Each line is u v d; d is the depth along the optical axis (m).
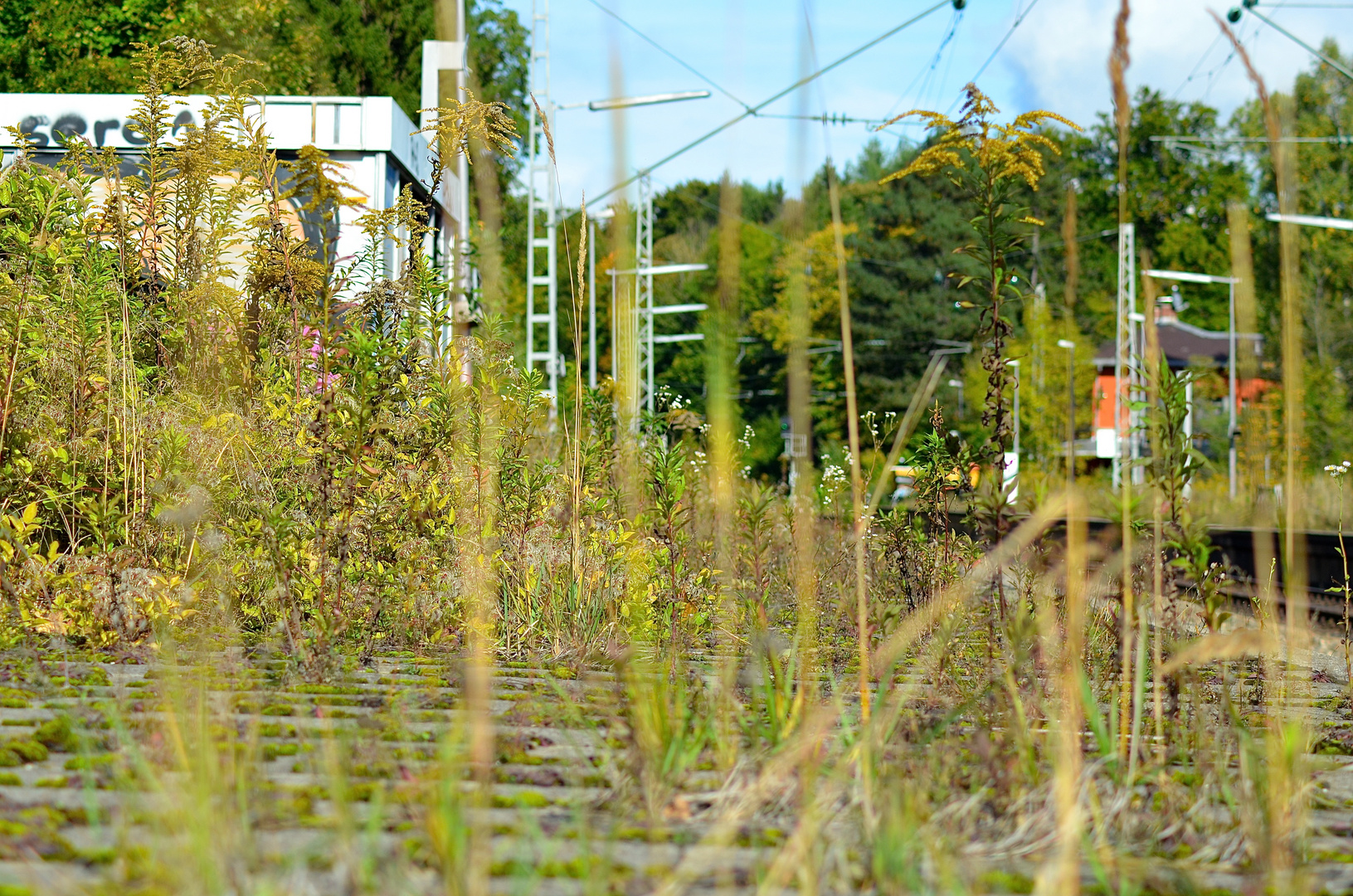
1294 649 5.32
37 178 7.02
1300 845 3.28
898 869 2.77
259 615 6.28
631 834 3.19
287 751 3.88
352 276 8.88
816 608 7.31
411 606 6.41
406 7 32.12
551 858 2.90
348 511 5.96
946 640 5.61
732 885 2.81
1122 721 4.35
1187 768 4.24
